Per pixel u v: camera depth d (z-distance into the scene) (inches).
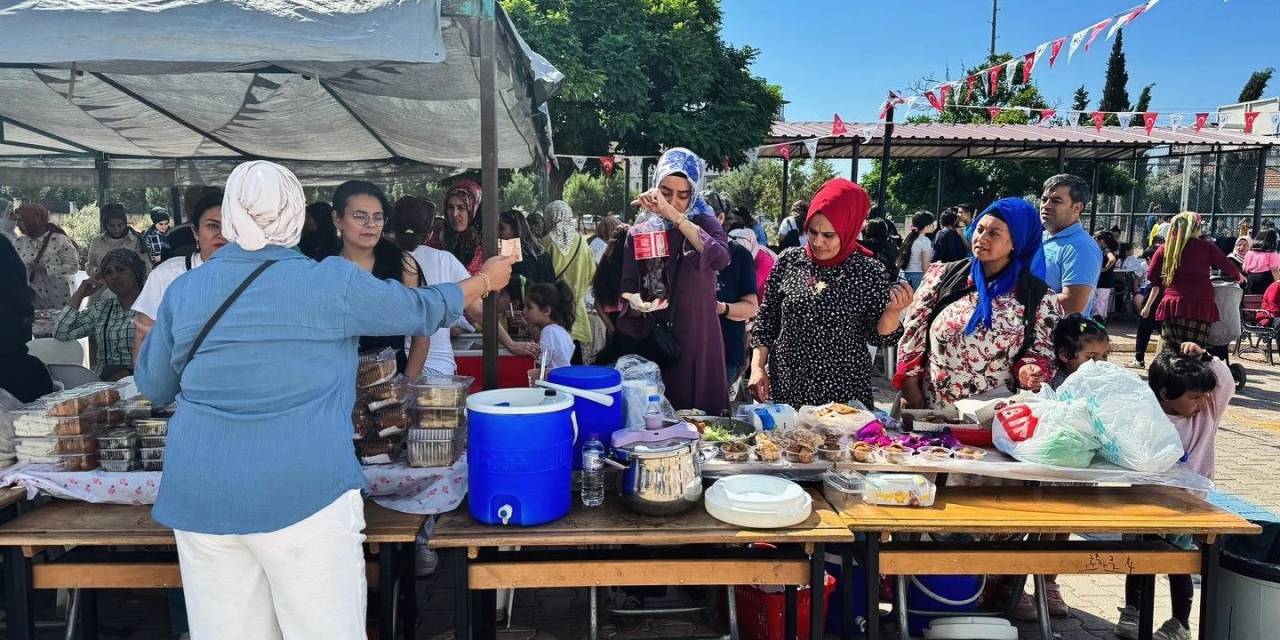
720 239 122.9
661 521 95.0
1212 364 114.1
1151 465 102.0
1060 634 127.5
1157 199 732.7
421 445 101.7
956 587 123.4
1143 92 1278.3
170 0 95.7
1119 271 526.0
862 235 320.5
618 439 100.0
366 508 99.0
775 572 96.2
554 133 495.8
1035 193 750.5
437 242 257.3
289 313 72.7
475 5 104.6
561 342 167.3
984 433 113.6
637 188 476.7
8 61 92.6
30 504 107.2
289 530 73.2
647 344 129.0
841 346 127.1
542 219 300.5
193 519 72.5
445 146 265.3
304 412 73.9
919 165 765.9
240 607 77.6
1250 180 649.6
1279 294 370.6
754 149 535.5
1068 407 106.6
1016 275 118.6
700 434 115.1
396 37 94.7
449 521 94.8
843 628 104.7
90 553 99.7
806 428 115.0
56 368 151.9
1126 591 128.0
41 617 128.6
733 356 153.9
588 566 94.2
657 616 129.3
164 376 77.3
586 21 501.0
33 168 324.2
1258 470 211.9
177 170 333.4
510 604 126.9
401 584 110.0
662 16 536.4
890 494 101.4
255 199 72.1
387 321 77.2
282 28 93.7
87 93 194.7
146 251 300.5
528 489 92.1
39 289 273.7
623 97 493.7
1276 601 99.5
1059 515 100.0
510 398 98.3
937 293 129.6
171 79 184.4
